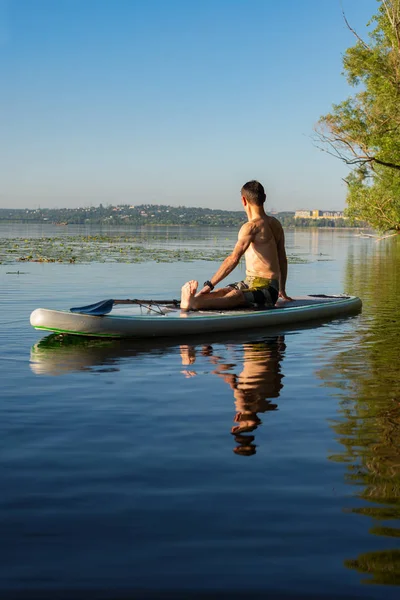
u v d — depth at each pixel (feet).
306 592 7.38
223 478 10.78
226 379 18.69
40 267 70.49
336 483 10.56
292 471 11.12
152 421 14.23
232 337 26.76
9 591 7.37
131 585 7.50
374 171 83.10
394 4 77.66
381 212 85.71
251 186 30.42
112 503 9.75
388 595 7.30
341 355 22.75
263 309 30.25
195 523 9.06
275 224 30.96
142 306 29.12
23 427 13.73
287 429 13.64
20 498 9.93
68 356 22.22
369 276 64.18
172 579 7.63
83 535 8.69
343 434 13.26
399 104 78.59
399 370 20.13
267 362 21.45
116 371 19.77
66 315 25.17
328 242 223.92
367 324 30.81
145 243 164.96
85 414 14.78
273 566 7.91
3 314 32.65
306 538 8.62
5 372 19.51
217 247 143.02
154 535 8.70
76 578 7.64
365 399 16.29
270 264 30.45
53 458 11.76
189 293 28.71
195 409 15.25
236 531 8.81
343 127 77.92
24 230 320.91
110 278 57.21
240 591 7.38
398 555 8.18
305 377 19.01
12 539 8.59
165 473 11.02
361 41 82.28
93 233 280.51
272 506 9.64
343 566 7.91
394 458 11.78
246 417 14.58
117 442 12.72
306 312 31.27
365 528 8.91
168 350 23.66
